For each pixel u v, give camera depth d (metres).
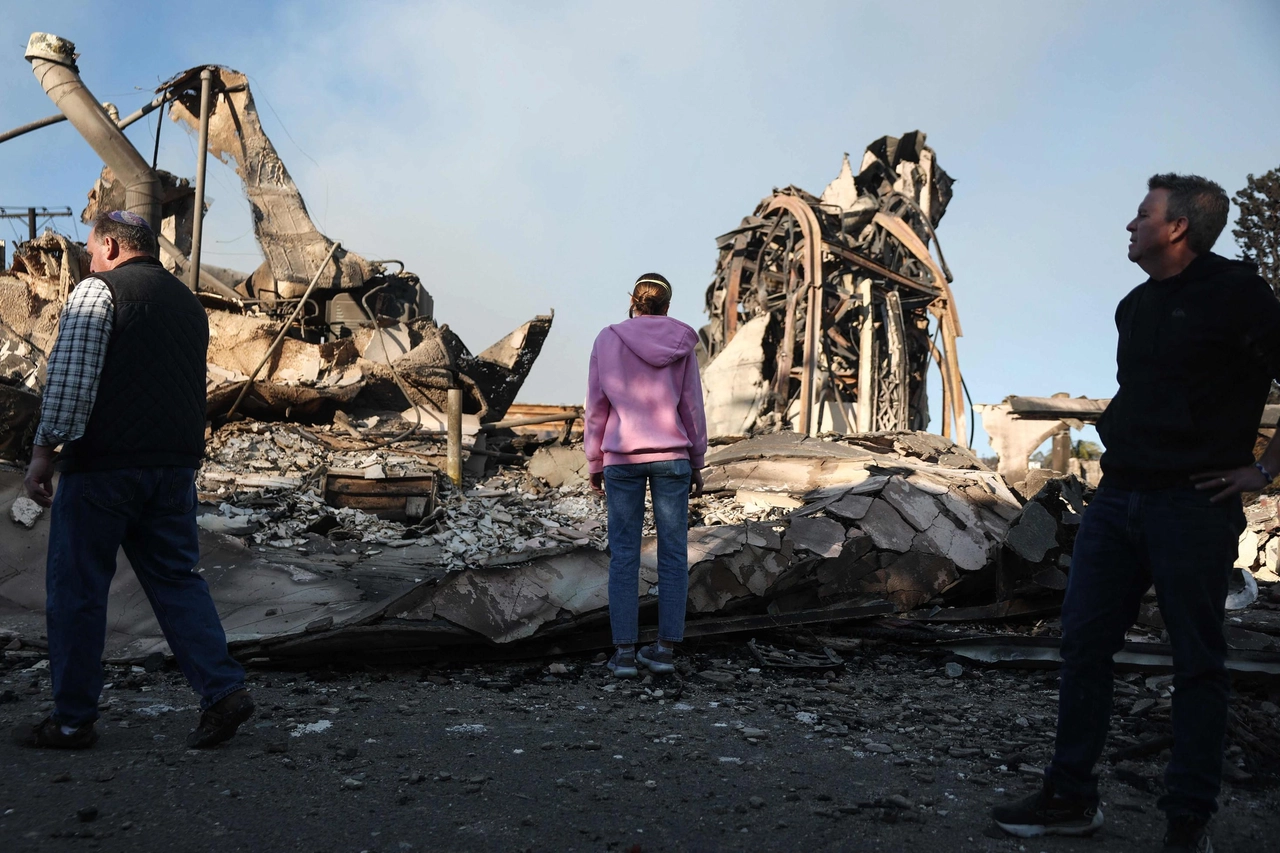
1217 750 2.18
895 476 6.50
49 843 2.04
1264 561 9.95
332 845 2.12
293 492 8.75
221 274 17.08
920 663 4.70
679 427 4.30
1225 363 2.19
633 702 3.73
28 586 4.54
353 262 15.08
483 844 2.16
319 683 3.77
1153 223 2.32
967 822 2.42
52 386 2.65
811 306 20.00
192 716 3.19
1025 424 17.36
